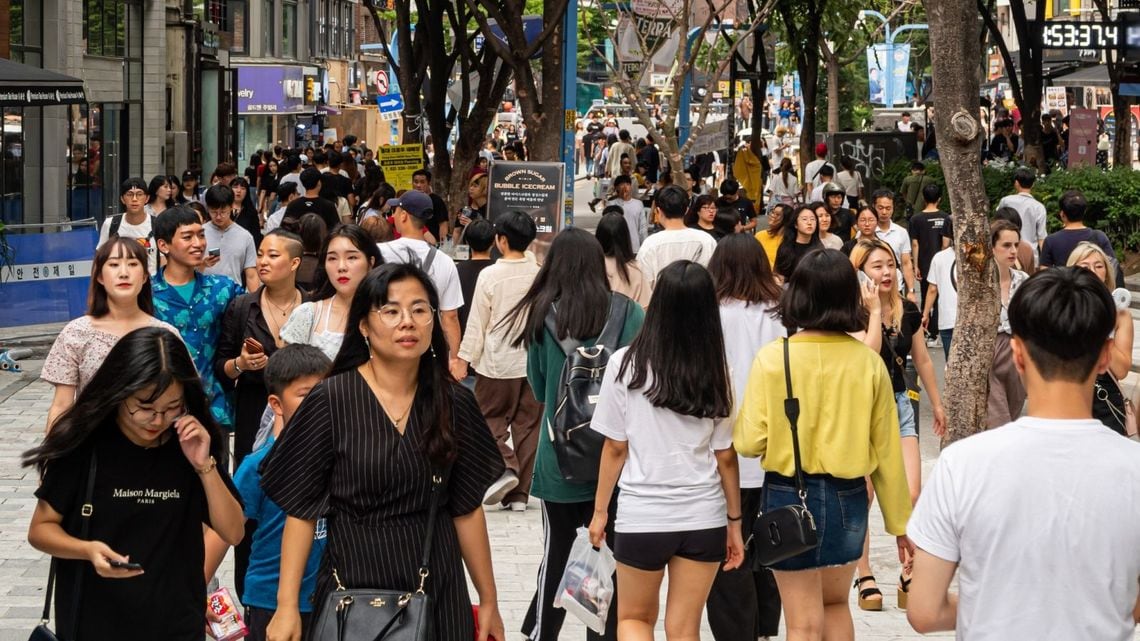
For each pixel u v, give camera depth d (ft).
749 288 27.48
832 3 118.93
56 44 116.47
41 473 19.12
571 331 27.73
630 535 23.61
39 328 71.26
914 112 211.82
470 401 19.22
